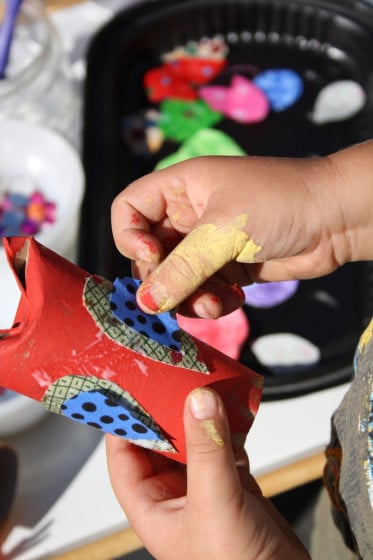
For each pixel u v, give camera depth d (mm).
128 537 629
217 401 424
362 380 475
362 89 969
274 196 494
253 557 462
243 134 944
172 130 943
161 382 422
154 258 534
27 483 656
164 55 1019
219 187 505
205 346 462
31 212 833
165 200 543
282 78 989
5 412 646
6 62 896
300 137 939
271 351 772
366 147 521
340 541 624
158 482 527
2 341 400
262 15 1002
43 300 397
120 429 432
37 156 849
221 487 441
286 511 940
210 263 483
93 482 654
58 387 411
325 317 797
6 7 880
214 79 997
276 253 515
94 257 778
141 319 436
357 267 824
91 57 952
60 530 627
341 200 500
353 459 476
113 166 862
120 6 1018
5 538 623
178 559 480
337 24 987
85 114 896
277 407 688
